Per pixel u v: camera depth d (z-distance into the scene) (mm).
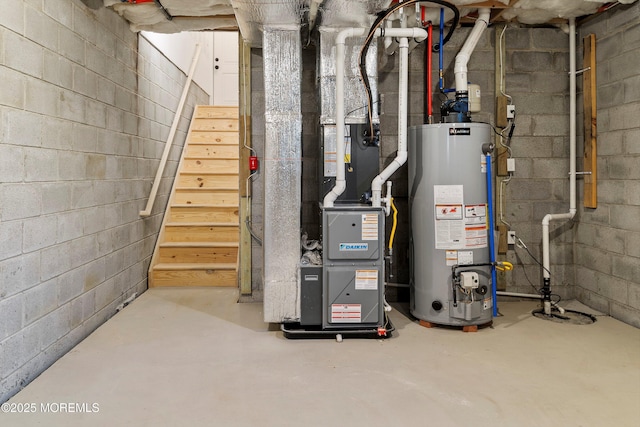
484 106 3689
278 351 2660
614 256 3260
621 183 3182
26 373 2236
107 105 3277
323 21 2859
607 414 1940
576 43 3652
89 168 2965
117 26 3479
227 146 5535
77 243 2793
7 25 2096
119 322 3188
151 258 4293
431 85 3645
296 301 2924
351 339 2867
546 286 3439
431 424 1871
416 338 2883
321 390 2166
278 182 2916
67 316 2658
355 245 2852
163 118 4719
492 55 3678
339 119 2844
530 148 3713
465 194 2992
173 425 1859
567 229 3734
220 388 2184
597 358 2545
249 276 3715
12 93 2133
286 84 2914
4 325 2070
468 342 2809
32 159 2301
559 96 3701
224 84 7008
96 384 2225
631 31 3070
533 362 2492
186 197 4965
